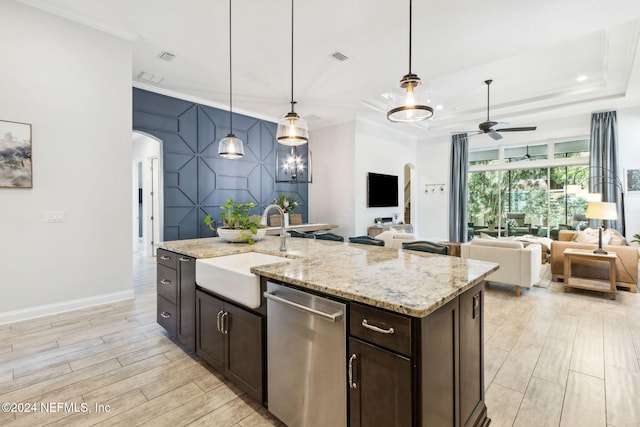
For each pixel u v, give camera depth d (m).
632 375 2.18
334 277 1.58
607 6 2.93
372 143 7.18
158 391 1.99
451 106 6.50
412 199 8.89
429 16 3.13
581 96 5.62
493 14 3.08
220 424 1.70
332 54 3.95
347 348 1.34
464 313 1.51
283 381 1.63
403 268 1.80
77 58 3.32
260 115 6.52
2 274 2.96
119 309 3.42
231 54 3.97
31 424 1.68
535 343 2.68
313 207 7.55
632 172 5.90
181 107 5.31
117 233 3.64
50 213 3.20
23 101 3.02
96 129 3.46
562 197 6.89
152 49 3.87
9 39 2.94
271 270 1.74
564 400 1.91
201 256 2.31
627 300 3.84
